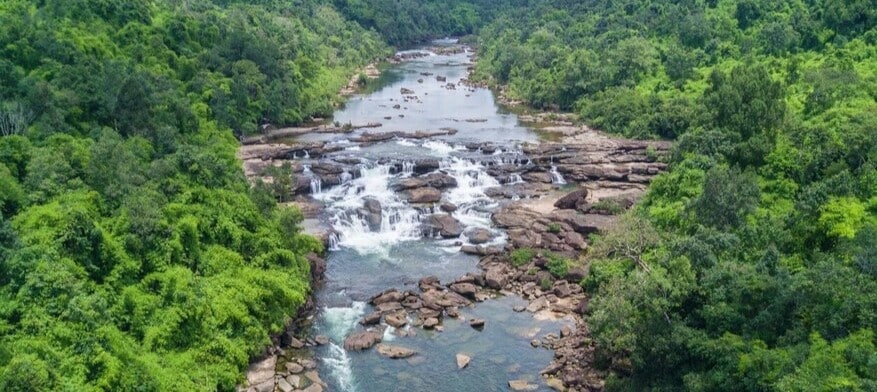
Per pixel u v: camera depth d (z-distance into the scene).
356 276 51.75
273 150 76.31
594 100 104.94
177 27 92.81
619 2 146.88
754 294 32.25
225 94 84.31
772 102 58.66
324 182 68.81
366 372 38.75
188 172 48.19
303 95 100.75
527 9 192.38
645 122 88.62
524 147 80.62
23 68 62.16
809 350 28.05
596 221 58.88
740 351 30.03
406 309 46.47
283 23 135.50
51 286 31.55
